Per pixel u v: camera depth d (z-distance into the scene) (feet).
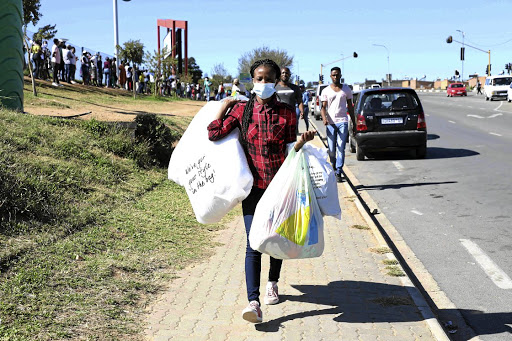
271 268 14.84
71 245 17.61
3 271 14.69
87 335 12.15
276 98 14.08
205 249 19.77
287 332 13.00
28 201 19.31
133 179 29.25
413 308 14.57
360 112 46.47
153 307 14.29
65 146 28.71
